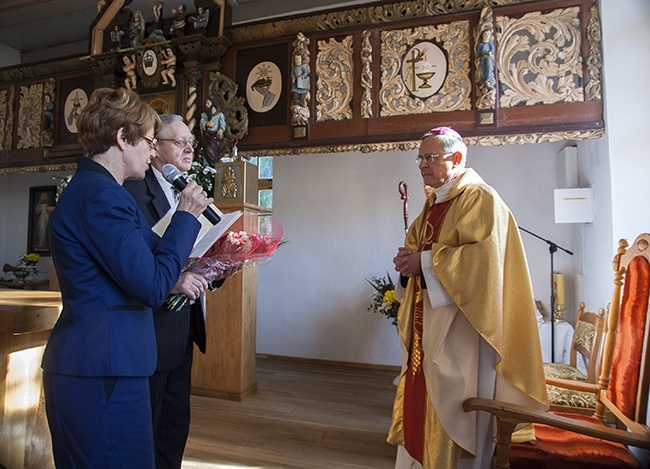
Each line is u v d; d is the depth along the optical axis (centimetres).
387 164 490
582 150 352
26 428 202
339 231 501
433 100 319
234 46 376
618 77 279
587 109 287
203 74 380
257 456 255
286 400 359
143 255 112
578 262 377
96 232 110
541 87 297
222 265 158
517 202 443
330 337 493
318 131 344
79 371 108
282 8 484
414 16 324
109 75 412
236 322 359
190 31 387
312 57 350
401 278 216
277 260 518
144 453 117
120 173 128
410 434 190
